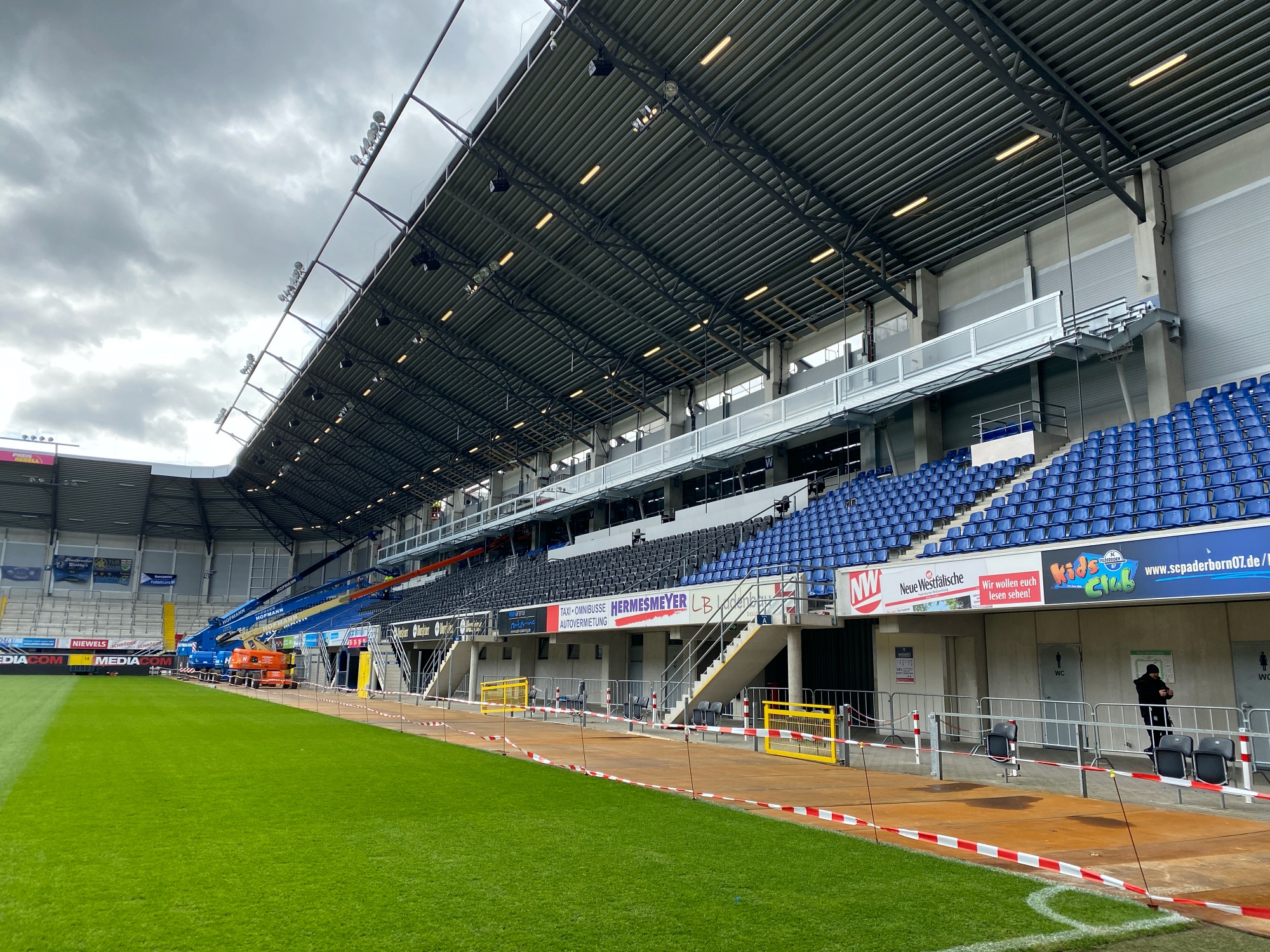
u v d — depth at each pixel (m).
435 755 14.34
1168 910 5.52
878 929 5.05
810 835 7.86
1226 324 17.61
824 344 27.69
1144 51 16.22
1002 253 22.30
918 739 13.81
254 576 72.00
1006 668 17.75
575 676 33.28
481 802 9.55
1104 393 19.95
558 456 43.66
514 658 37.28
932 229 22.39
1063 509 16.20
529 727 21.17
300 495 64.25
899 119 19.09
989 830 8.12
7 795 9.44
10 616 62.72
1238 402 16.08
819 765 13.69
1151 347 18.34
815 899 5.68
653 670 28.64
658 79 19.80
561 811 9.00
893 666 20.23
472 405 41.06
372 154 25.72
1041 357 18.80
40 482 59.53
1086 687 16.20
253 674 43.84
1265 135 17.34
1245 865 6.75
